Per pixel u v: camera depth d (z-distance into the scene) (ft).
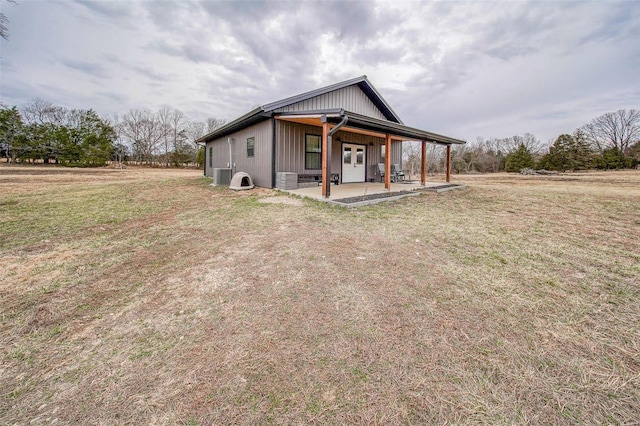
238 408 4.51
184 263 10.64
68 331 6.65
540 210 21.25
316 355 5.65
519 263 10.52
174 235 14.38
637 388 4.80
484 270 9.84
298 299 7.84
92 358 5.73
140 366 5.47
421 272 9.62
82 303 7.88
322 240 13.08
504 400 4.58
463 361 5.45
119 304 7.80
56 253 11.93
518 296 8.02
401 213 19.39
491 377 5.06
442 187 35.81
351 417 4.32
